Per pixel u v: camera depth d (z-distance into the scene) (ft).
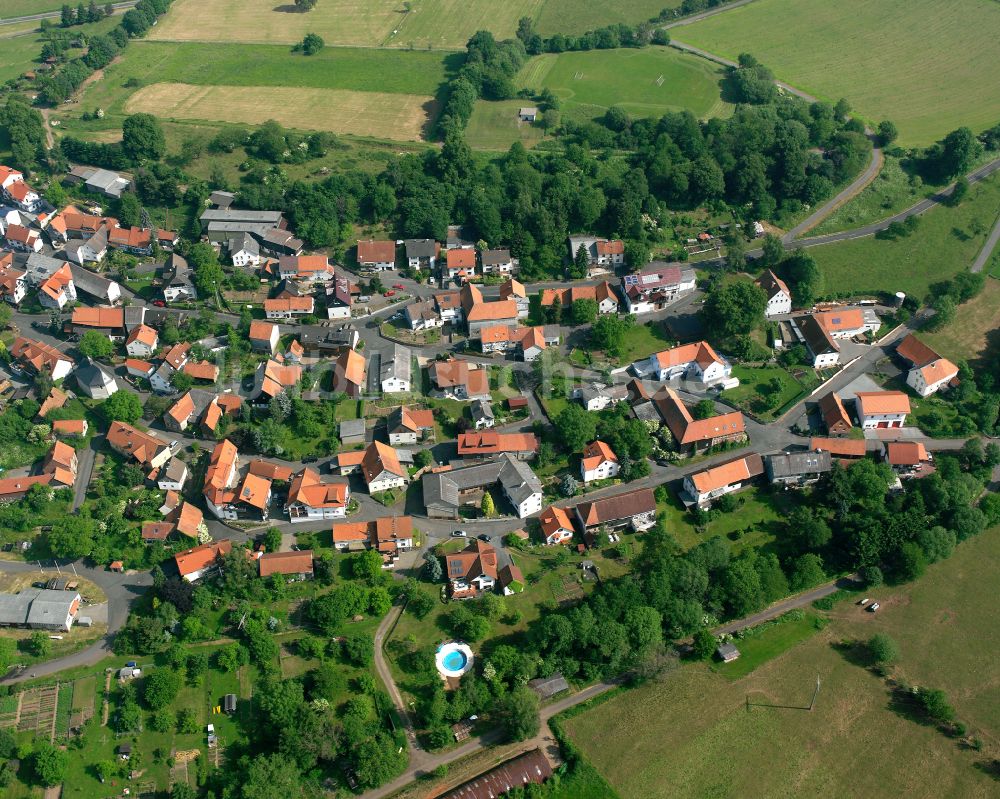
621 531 574.97
